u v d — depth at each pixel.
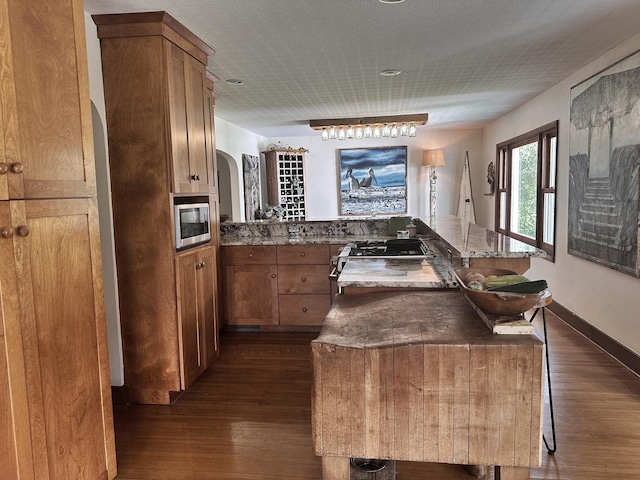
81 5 1.88
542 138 5.06
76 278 1.85
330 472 1.58
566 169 4.34
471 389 1.47
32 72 1.61
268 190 7.61
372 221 4.57
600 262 3.61
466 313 1.83
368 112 5.94
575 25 2.88
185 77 2.91
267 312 4.31
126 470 2.20
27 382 1.58
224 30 2.85
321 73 3.92
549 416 2.59
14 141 1.51
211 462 2.25
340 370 1.52
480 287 1.72
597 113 3.62
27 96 1.58
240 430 2.56
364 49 3.29
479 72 4.03
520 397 1.45
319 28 2.83
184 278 2.87
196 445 2.41
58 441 1.74
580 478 2.05
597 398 2.80
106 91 2.69
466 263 2.23
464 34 3.02
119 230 2.79
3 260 1.50
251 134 7.44
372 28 2.86
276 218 5.36
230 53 3.30
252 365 3.52
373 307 1.98
